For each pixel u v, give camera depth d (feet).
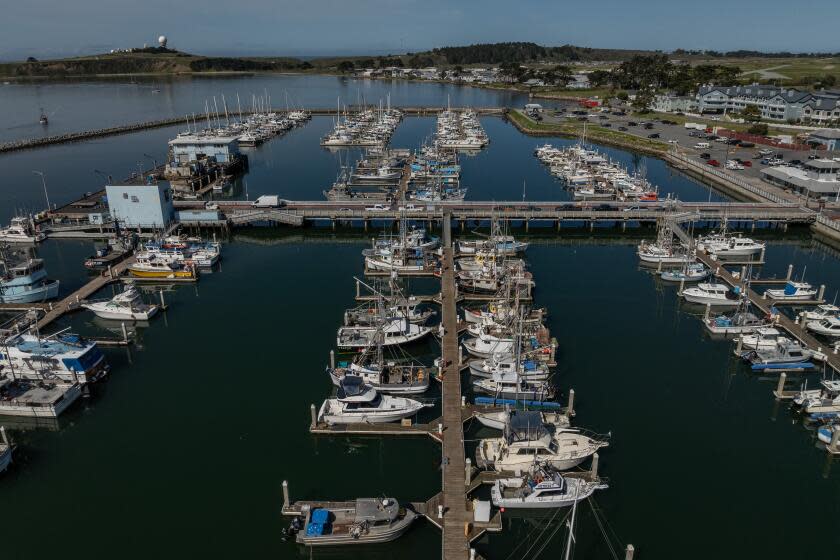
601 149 609.42
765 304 245.04
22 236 316.19
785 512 140.56
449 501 137.80
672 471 152.56
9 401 171.01
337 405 171.01
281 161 547.08
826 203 361.71
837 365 197.06
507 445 149.38
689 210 353.51
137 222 330.95
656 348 213.87
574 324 231.71
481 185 454.40
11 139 618.44
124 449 161.17
